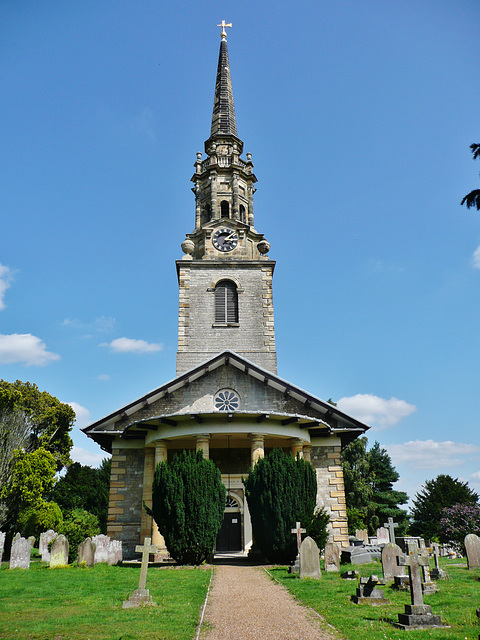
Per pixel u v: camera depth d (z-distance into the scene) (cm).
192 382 2936
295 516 2097
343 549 2352
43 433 5206
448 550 3438
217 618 1111
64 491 5772
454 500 5438
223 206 4128
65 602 1300
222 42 5097
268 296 3700
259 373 2895
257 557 2372
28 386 5319
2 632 983
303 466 2211
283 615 1134
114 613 1154
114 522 2805
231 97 4756
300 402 2927
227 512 2881
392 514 5519
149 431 2827
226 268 3775
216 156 4253
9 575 1805
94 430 2900
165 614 1136
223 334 3581
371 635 941
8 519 4538
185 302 3662
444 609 1167
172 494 2102
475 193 1780
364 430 2944
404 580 1442
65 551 2094
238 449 3003
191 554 2083
